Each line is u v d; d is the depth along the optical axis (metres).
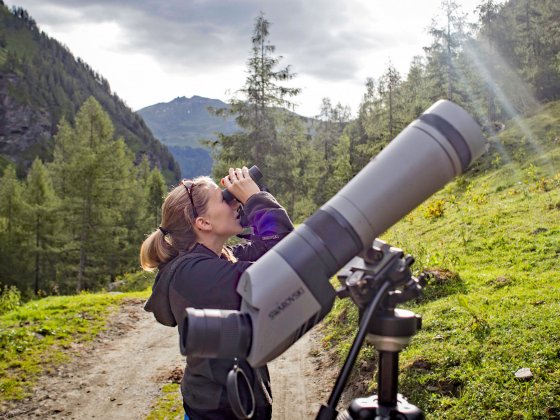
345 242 1.77
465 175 23.95
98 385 7.20
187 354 1.75
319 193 58.12
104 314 10.94
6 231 51.12
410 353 5.55
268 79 31.06
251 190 2.38
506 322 5.56
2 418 6.24
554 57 45.62
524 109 47.62
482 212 13.12
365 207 1.77
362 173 1.84
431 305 6.90
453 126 1.80
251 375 2.21
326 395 5.93
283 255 1.77
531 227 10.20
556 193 12.67
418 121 1.85
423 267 8.34
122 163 53.97
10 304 12.50
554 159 19.75
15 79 171.38
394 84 51.28
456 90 45.97
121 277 26.83
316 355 7.21
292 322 1.74
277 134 31.75
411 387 4.95
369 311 1.77
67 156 52.84
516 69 50.38
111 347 8.96
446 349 5.34
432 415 4.45
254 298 1.72
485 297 6.62
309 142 66.38
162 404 6.46
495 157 25.34
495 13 52.47
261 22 31.06
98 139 51.41
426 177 1.78
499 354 4.95
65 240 43.91
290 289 1.74
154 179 69.00
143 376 7.48
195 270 2.23
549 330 5.09
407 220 16.12
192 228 2.41
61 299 12.77
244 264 2.25
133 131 193.38
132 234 56.38
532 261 8.21
